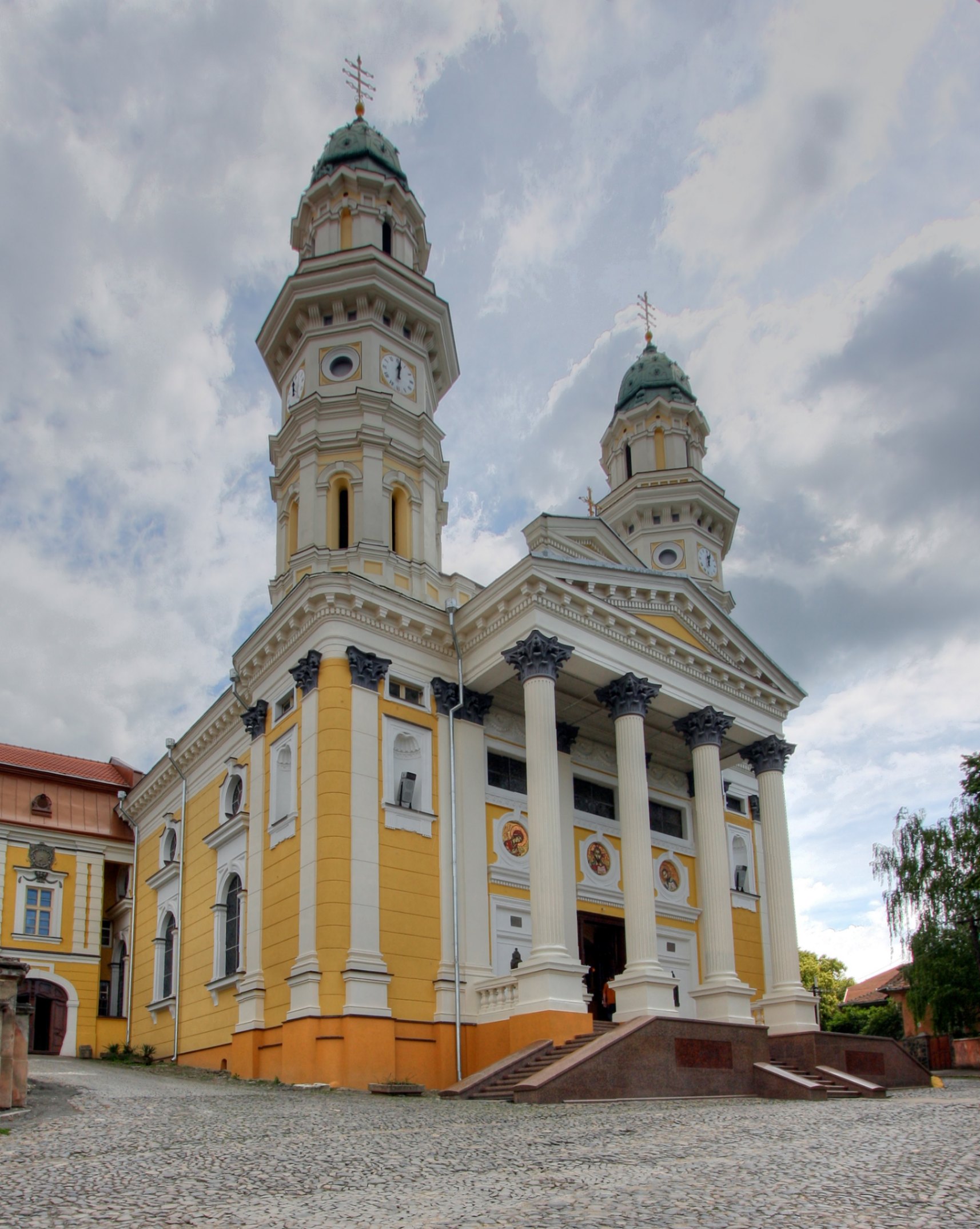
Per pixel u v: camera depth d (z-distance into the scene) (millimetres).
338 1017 23500
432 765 27656
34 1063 28281
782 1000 28719
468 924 26625
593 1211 8289
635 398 50500
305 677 27000
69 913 39469
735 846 36656
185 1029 31734
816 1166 10391
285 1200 8984
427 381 35250
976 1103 18656
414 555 32156
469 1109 17828
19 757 43219
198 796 34500
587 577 28656
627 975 24906
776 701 33219
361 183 37125
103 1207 8570
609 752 33000
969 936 43594
